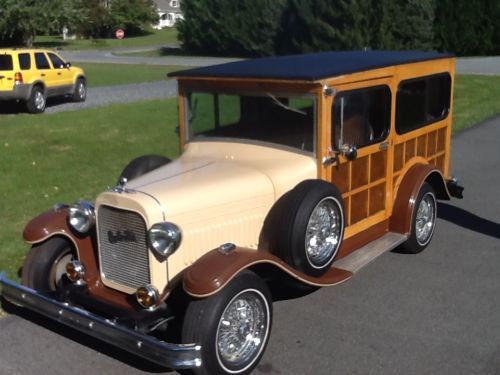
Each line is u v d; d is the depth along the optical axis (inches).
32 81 716.0
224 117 222.4
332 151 209.5
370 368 183.5
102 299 186.5
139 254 179.5
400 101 244.1
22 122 610.2
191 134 231.6
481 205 342.3
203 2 1678.2
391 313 216.5
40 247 202.1
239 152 217.8
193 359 162.2
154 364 187.8
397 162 249.9
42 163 431.2
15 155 454.0
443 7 1384.1
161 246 171.5
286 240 190.5
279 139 213.2
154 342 163.8
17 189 365.7
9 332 205.6
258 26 1584.6
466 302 224.7
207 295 162.9
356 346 195.5
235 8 1619.1
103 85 973.2
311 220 194.9
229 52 1689.2
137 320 175.3
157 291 174.9
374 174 236.4
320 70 208.2
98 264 199.2
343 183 219.1
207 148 224.7
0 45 1846.7
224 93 219.5
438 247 278.4
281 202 195.5
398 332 203.9
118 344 170.7
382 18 1338.6
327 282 199.8
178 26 1781.5
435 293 232.1
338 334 202.7
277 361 187.3
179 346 161.5
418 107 260.5
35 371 184.1
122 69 1254.3
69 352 194.2
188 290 164.1
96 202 185.6
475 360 186.9
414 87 253.4
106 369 185.2
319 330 205.3
